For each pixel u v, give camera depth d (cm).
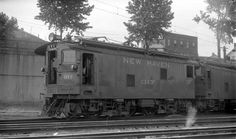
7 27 3691
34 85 3497
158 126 1605
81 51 1836
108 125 1497
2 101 3356
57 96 1830
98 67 1903
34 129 1365
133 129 1476
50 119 1805
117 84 2002
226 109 3128
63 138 1159
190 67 2545
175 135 1324
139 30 3650
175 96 2383
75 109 1802
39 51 2041
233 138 1341
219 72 2942
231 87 3128
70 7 3133
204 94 2716
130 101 2108
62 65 1831
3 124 1485
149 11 3697
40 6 3125
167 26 3706
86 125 1489
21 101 3425
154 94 2228
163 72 2312
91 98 1853
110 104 1991
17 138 1114
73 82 1791
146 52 2228
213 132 1445
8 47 3441
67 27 3186
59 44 1869
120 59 2033
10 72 3422
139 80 2139
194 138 1298
